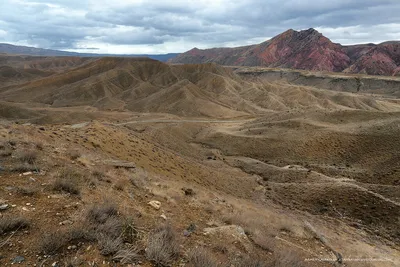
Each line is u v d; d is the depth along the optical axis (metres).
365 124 65.44
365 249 15.60
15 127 15.66
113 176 10.89
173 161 30.98
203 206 11.32
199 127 101.44
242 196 31.20
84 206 6.54
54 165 9.28
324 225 22.33
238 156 65.00
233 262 5.96
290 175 45.16
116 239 5.27
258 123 91.75
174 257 5.49
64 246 4.77
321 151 58.69
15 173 7.59
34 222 5.29
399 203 27.42
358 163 50.81
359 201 29.34
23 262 4.18
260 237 8.44
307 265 7.82
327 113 80.19
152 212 8.16
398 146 50.03
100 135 24.38
